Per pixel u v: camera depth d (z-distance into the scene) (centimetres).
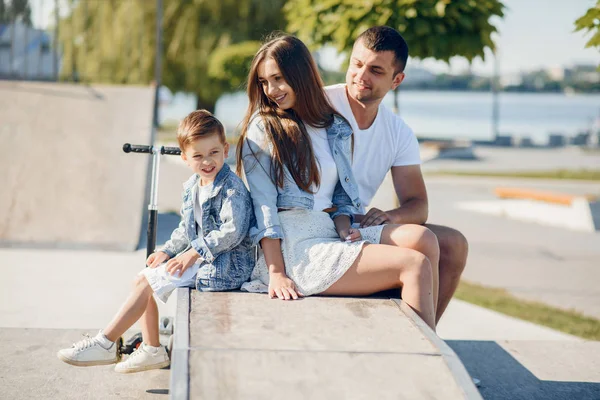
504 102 10594
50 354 386
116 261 616
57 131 780
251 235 298
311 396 223
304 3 614
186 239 314
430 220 1070
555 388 369
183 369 227
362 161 340
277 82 307
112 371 365
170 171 1381
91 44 1888
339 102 335
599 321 531
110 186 719
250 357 236
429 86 10750
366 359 239
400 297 299
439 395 226
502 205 1148
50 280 551
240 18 2034
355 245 292
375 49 316
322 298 290
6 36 1208
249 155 307
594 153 2727
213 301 282
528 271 721
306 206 305
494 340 451
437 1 554
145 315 311
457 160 2344
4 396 329
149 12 1956
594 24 411
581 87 11550
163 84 2061
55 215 677
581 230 998
